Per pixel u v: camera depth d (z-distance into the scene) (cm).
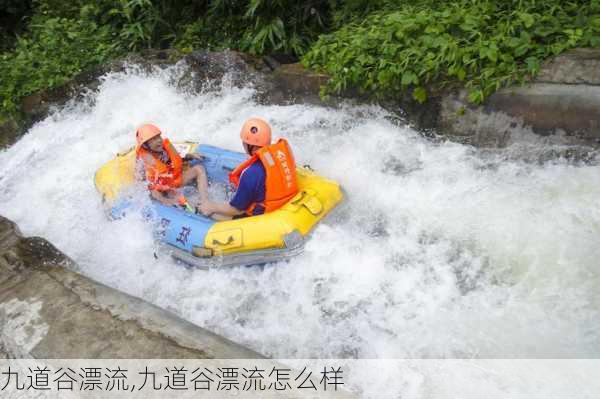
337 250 467
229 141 651
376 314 430
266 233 455
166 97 746
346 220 511
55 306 423
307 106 676
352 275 457
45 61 866
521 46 533
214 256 466
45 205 628
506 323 401
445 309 424
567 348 374
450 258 462
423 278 451
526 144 555
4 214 626
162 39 893
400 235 491
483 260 452
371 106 633
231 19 846
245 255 461
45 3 1058
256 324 439
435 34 586
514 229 466
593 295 402
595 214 461
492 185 521
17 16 1113
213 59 737
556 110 528
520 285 425
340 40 672
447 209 504
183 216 498
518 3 583
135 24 865
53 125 789
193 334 381
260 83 706
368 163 579
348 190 551
